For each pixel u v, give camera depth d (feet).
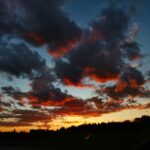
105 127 166.71
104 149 144.36
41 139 214.48
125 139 132.26
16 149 199.21
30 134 228.84
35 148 192.75
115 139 143.43
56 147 184.96
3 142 237.04
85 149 157.38
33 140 220.02
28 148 200.13
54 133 209.56
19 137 237.04
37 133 223.10
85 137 177.06
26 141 222.89
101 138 160.97
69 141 184.85
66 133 199.72
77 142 177.99
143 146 68.08
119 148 127.95
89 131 180.04
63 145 181.57
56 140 198.59
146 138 69.21
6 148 212.02
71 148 173.06
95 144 158.92
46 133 217.36
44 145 197.47
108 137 155.02
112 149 135.74
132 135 81.92
